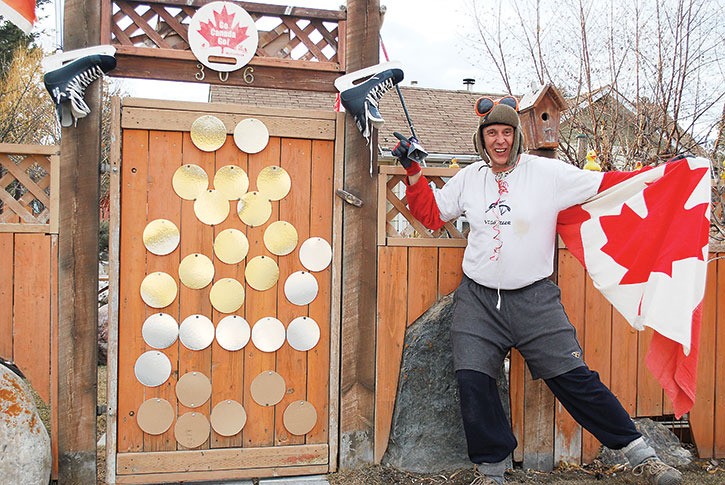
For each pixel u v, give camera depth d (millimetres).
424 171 3543
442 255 3545
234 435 3330
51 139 10250
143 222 3213
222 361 3307
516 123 3088
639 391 3703
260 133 3318
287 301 3387
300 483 3281
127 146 3189
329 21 3428
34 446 2865
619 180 3123
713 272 3762
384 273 3475
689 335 2818
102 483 3221
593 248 3211
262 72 3354
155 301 3215
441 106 13641
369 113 3248
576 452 3627
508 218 3119
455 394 3475
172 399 3256
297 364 3408
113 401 3162
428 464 3426
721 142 7160
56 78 2869
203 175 3264
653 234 3029
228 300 3295
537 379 3441
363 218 3443
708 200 2926
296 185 3396
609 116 7605
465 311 3213
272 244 3354
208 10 3229
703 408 3762
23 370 3088
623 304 3092
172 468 3234
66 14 3072
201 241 3277
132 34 3250
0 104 9305
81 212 3109
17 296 3070
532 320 3105
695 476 3494
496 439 3047
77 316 3111
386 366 3479
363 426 3455
